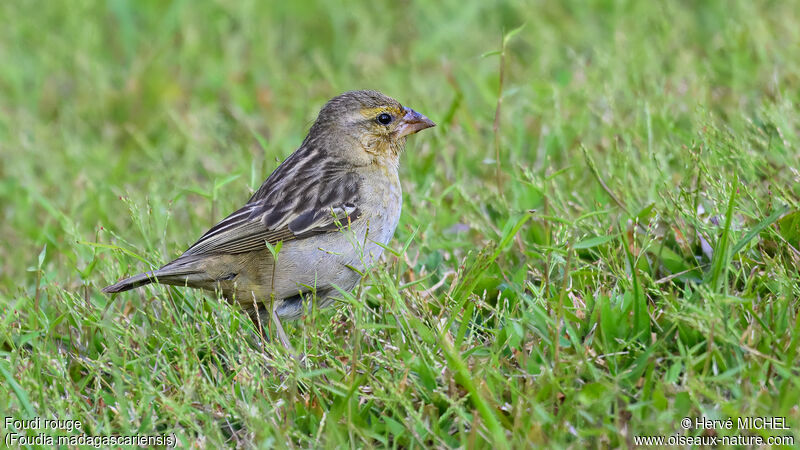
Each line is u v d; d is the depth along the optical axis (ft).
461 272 34.06
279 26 63.21
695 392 26.99
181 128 50.11
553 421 26.81
